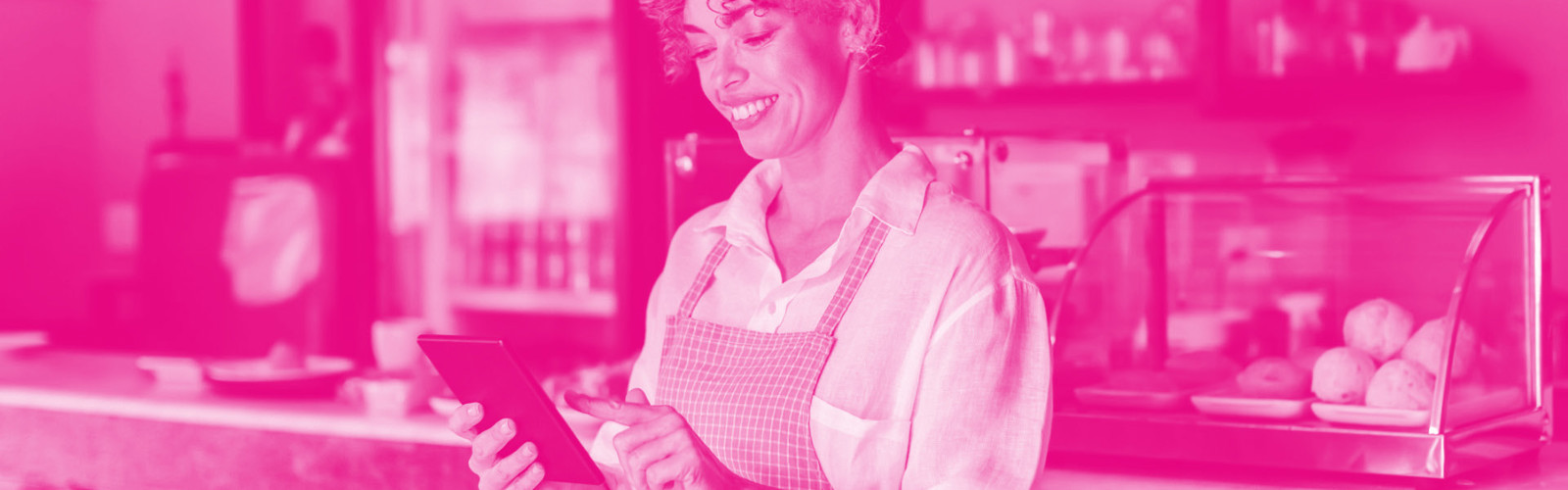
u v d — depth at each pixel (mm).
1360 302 1938
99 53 5902
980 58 4305
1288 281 2008
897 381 1465
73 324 5051
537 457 1442
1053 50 4230
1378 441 1658
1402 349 1774
